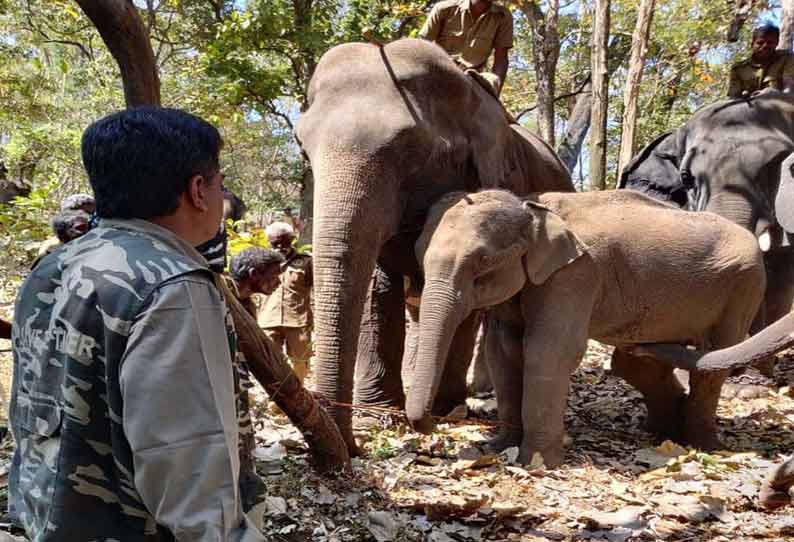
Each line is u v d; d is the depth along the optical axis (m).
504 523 3.72
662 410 5.56
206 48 15.39
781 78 8.59
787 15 10.28
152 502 1.46
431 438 5.02
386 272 5.49
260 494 1.87
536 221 4.62
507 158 5.80
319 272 4.60
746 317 5.38
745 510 4.07
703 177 8.23
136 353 1.46
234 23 14.68
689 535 3.70
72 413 1.52
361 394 5.50
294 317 6.15
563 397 4.67
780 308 8.35
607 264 4.90
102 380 1.52
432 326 4.26
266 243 7.23
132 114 1.66
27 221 8.47
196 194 1.68
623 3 17.69
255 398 5.45
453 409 5.71
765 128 8.18
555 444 4.66
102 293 1.51
